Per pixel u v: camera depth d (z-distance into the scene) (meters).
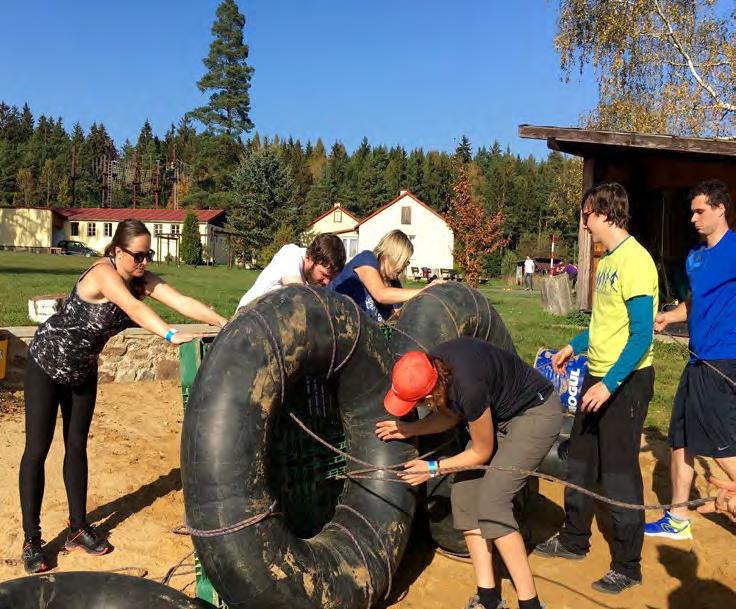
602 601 4.09
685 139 13.20
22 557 4.12
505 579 4.32
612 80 26.19
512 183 91.69
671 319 5.03
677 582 4.34
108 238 64.31
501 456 3.59
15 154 111.69
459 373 3.36
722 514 5.42
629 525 4.12
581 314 18.20
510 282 51.12
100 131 135.50
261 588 3.15
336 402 4.07
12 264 32.88
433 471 3.58
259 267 50.59
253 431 3.21
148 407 7.55
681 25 25.02
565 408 6.41
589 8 26.16
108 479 5.46
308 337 3.48
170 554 4.41
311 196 93.12
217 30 89.81
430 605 3.99
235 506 3.13
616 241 4.11
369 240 55.75
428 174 102.06
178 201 94.50
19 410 6.91
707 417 4.52
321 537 3.70
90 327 3.94
